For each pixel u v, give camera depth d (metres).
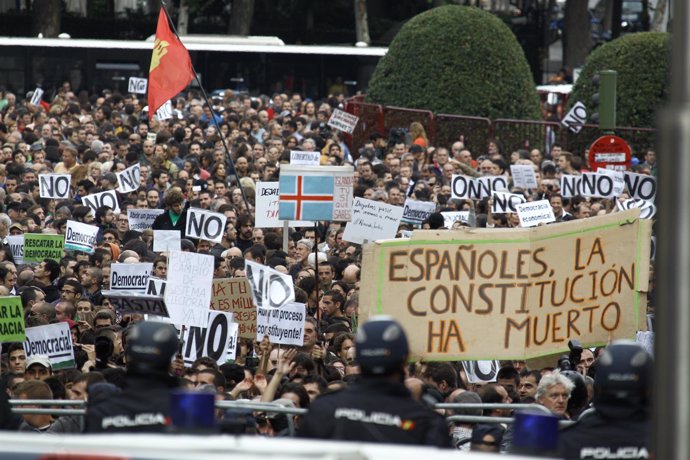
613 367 13.38
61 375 22.38
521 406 16.83
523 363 26.11
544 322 19.77
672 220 7.94
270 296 24.66
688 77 8.08
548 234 19.64
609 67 72.38
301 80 91.12
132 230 39.62
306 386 20.75
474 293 19.34
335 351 26.23
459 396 20.30
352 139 74.88
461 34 74.19
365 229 37.44
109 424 13.33
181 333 25.56
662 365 7.99
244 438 9.23
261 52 90.44
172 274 25.23
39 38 88.88
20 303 24.14
